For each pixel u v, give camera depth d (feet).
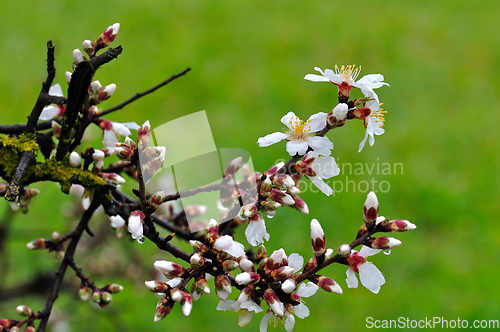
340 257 4.28
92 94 5.26
